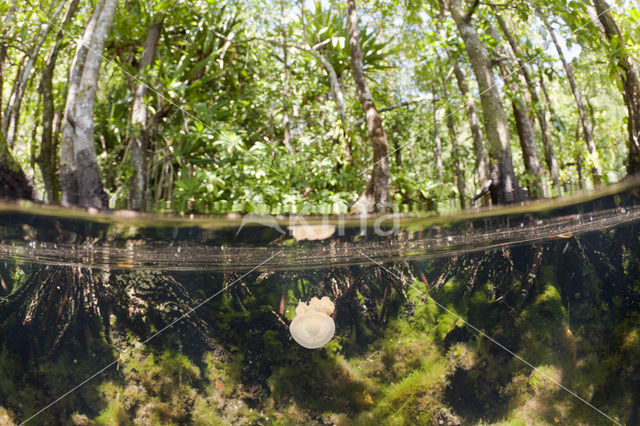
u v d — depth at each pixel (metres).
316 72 7.75
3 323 4.63
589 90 4.49
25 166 4.64
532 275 5.54
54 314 4.84
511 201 4.79
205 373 4.99
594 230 5.37
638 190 4.50
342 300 5.48
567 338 5.21
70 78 4.68
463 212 5.01
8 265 4.97
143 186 5.68
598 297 5.33
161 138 6.53
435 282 5.58
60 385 4.64
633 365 4.90
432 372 5.10
